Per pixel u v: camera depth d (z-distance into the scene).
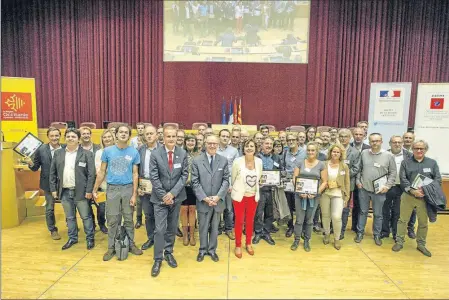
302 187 3.51
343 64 8.41
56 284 2.82
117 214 3.27
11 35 8.66
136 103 8.77
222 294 2.71
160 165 3.02
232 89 8.63
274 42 8.36
